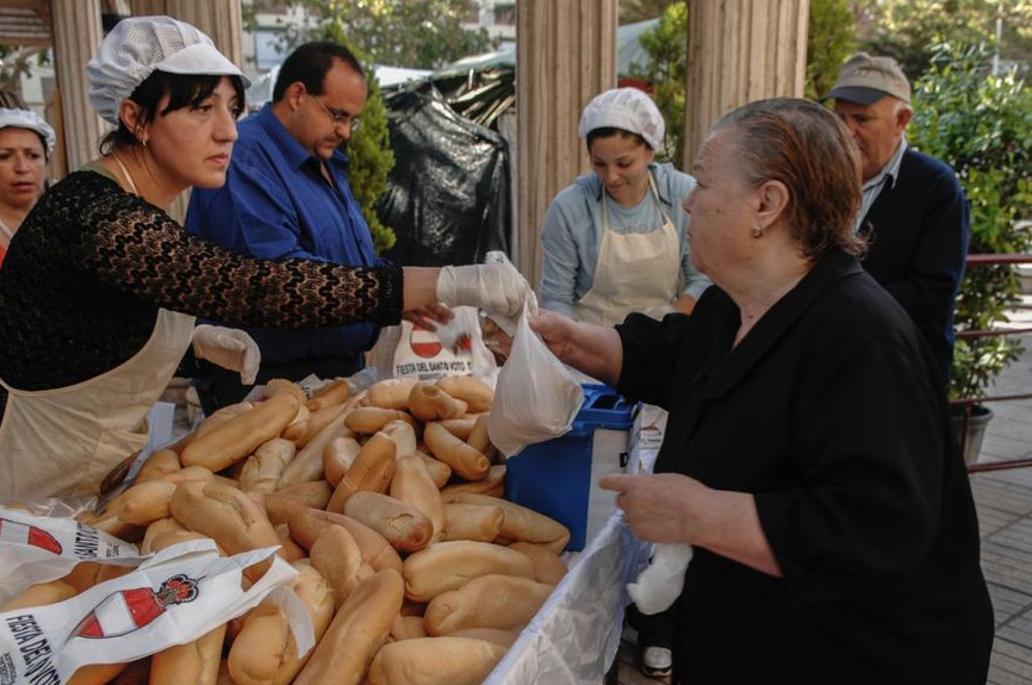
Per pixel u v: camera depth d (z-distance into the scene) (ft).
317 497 5.30
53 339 5.12
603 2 13.32
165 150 5.24
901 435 3.93
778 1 12.09
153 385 5.59
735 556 4.09
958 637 4.43
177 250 4.88
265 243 8.25
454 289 5.40
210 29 13.21
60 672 3.39
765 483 4.39
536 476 5.78
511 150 32.12
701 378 4.83
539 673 4.12
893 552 3.87
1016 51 69.10
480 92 32.86
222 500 4.58
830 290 4.32
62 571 4.03
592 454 5.70
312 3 72.13
